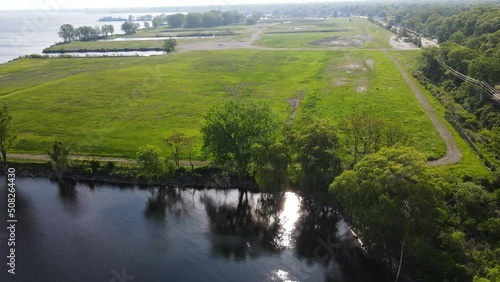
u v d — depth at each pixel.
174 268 54.81
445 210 53.91
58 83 150.38
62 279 52.19
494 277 42.88
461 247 49.72
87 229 63.84
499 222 55.00
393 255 55.50
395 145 65.88
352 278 53.22
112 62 193.00
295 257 57.72
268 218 68.94
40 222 65.62
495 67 109.00
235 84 148.62
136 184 80.12
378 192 50.16
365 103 119.31
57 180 81.62
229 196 77.00
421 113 108.25
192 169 81.25
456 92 121.00
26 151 91.44
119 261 56.00
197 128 104.31
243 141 75.50
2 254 56.88
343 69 168.00
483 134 89.06
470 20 196.38
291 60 192.62
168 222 66.69
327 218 68.06
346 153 77.88
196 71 171.62
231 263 56.12
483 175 71.50
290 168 69.81
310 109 116.50
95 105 123.94
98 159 87.25
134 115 114.69
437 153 82.12
